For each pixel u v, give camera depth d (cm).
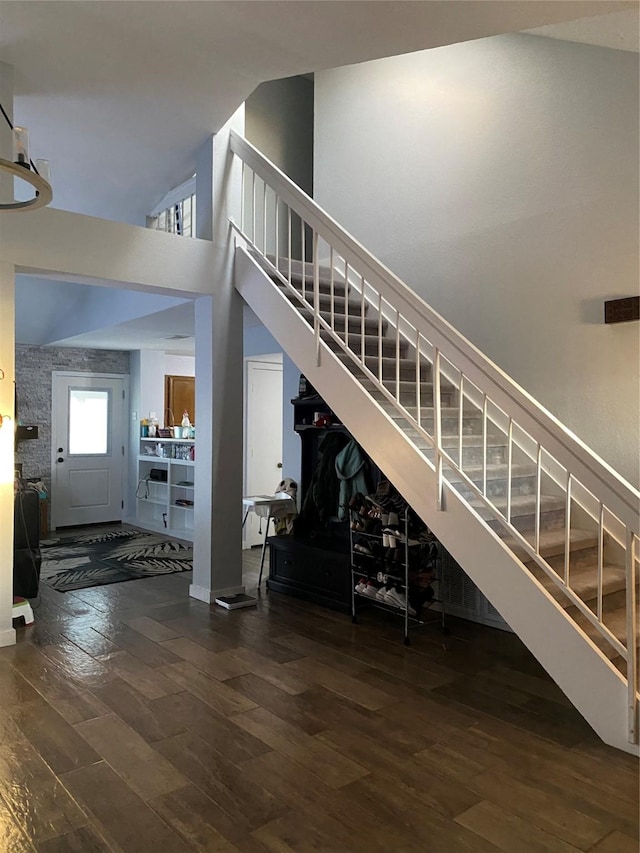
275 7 295
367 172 547
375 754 261
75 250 404
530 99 421
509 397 306
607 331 380
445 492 323
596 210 385
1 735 274
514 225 432
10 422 385
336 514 501
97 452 856
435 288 488
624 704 265
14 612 416
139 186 554
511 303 434
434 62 490
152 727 282
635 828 214
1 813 219
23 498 496
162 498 820
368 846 204
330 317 451
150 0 298
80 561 620
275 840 206
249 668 350
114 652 374
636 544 336
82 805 224
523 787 238
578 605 281
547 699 315
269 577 518
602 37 372
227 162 478
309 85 680
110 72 374
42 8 308
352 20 299
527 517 365
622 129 371
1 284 378
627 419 371
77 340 756
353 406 372
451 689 326
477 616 435
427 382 469
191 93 404
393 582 412
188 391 909
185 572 575
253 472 691
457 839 208
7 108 362
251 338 677
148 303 561
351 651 379
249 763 253
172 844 204
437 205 487
